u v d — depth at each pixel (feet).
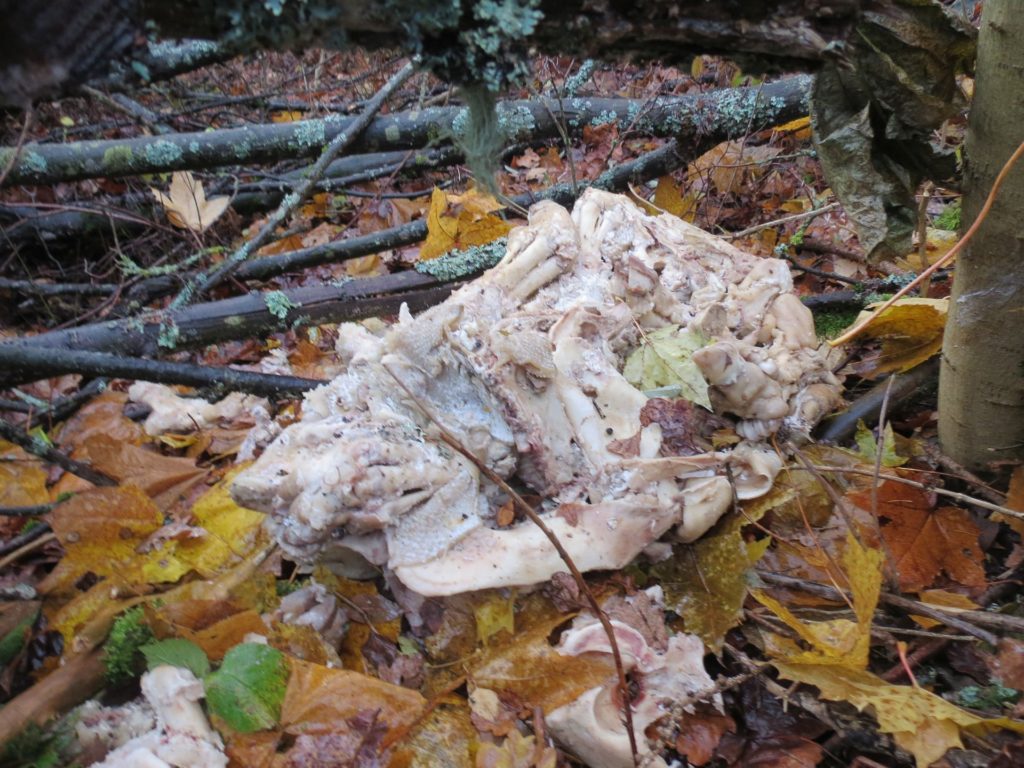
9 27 1.31
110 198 4.49
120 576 2.30
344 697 1.92
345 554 2.15
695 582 2.14
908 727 1.79
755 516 2.22
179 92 5.31
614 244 2.54
